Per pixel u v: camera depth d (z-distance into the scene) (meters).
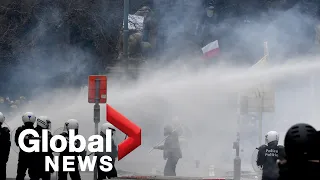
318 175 12.72
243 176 47.31
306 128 12.88
